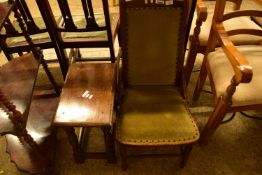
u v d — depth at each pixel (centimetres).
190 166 145
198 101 184
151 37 126
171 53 131
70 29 154
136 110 125
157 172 142
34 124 149
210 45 146
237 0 173
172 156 135
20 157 135
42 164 131
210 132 143
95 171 143
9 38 166
